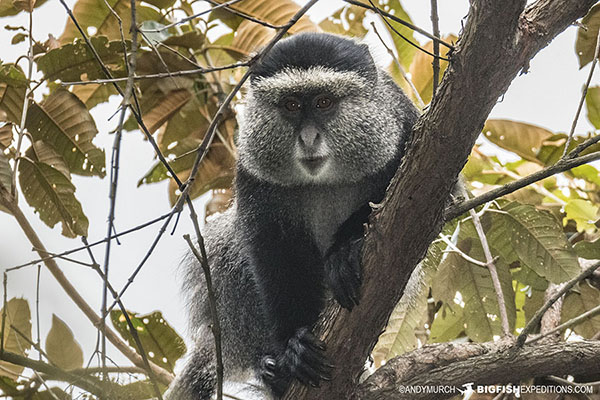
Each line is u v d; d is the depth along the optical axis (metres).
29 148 10.84
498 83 6.93
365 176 10.07
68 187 10.77
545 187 12.53
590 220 11.09
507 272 10.64
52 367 8.32
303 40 10.00
